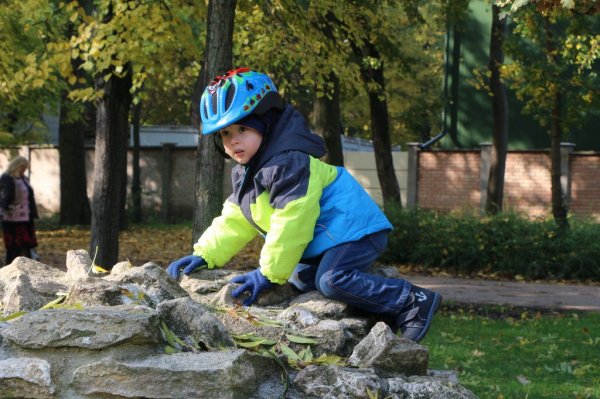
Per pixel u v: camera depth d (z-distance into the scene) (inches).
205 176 313.7
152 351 99.0
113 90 404.8
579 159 825.5
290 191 123.5
